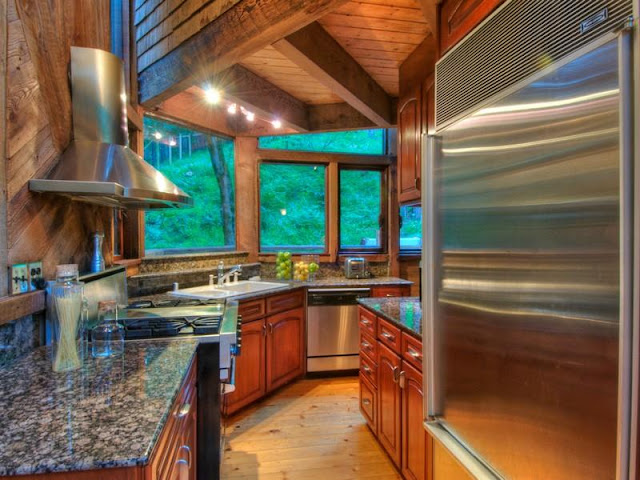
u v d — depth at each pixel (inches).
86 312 65.0
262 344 117.2
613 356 27.2
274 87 117.3
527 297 36.0
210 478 66.0
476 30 45.4
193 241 137.0
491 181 41.6
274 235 157.1
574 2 31.0
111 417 35.3
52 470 28.1
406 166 96.7
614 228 27.0
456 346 48.7
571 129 30.8
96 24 78.9
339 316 139.8
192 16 84.8
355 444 94.4
